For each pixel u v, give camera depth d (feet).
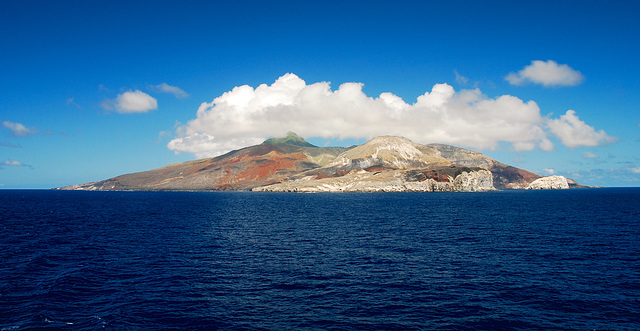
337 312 90.02
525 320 85.66
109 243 181.57
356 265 135.74
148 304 94.84
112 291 104.88
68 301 96.58
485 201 576.20
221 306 93.71
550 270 127.54
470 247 169.99
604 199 643.45
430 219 295.07
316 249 166.71
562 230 224.33
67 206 505.25
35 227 247.70
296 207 462.19
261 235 210.18
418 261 141.79
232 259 145.59
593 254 153.28
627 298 99.45
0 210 418.72
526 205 470.80
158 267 131.95
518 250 162.30
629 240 186.91
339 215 338.13
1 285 109.09
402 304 95.30
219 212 384.06
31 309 90.63
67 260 142.51
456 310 91.45
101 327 80.79
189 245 176.55
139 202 627.46
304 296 101.24
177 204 554.87
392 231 225.15
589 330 80.64
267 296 101.30
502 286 109.70
